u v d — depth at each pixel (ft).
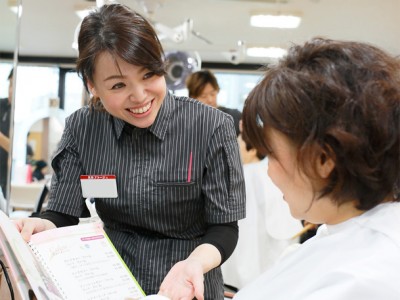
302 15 10.83
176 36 11.21
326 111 1.80
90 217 4.05
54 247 2.95
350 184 1.89
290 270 2.16
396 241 1.86
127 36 2.95
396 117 1.83
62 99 11.29
